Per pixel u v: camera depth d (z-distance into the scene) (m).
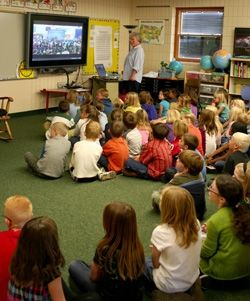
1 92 7.52
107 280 2.02
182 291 2.24
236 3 8.45
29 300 1.70
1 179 4.50
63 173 4.71
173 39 9.54
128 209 2.00
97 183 4.50
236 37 8.38
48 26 7.94
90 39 9.09
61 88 8.57
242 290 2.63
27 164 4.90
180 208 2.18
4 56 7.39
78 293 2.40
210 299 2.53
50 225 1.71
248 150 4.29
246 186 2.92
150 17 9.68
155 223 3.55
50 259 1.68
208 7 8.88
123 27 9.86
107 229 2.03
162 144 4.62
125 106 6.46
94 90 8.76
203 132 4.94
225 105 6.70
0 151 5.62
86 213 3.71
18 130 6.88
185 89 8.34
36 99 8.24
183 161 3.48
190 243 2.19
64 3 8.37
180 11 9.37
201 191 3.44
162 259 2.23
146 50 9.88
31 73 8.01
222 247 2.49
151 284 2.37
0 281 1.92
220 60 8.35
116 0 9.52
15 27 7.46
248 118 5.16
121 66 10.02
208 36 9.10
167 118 5.56
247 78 8.23
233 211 2.49
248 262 2.51
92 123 4.63
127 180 4.63
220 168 4.87
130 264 1.97
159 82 9.05
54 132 4.68
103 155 4.82
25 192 4.15
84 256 2.97
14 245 1.96
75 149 4.51
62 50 8.36
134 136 5.04
